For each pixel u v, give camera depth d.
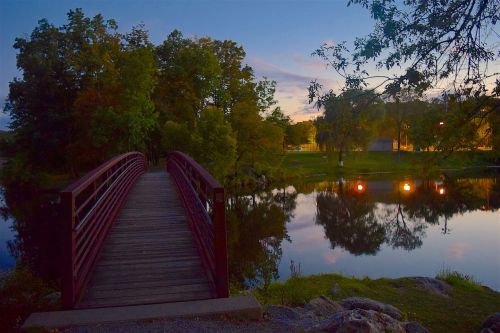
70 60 46.03
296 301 8.98
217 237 5.74
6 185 48.03
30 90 46.62
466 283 12.18
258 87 54.75
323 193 45.22
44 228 25.64
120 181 12.60
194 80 48.66
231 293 8.87
